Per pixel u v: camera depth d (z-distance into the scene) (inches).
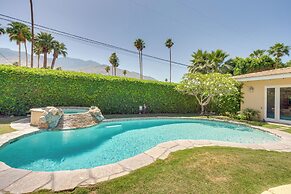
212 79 612.7
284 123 489.4
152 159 190.1
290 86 480.7
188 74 671.8
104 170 161.3
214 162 180.5
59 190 125.9
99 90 579.8
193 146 241.9
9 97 447.5
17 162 224.1
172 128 469.4
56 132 350.3
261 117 556.7
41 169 205.5
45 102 494.3
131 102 637.9
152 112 681.0
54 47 1396.4
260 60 1088.8
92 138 344.5
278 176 152.4
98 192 124.0
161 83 698.2
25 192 122.8
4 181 138.0
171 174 152.5
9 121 391.2
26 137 293.1
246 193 124.6
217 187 132.0
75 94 538.9
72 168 210.1
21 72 462.0
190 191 126.0
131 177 146.6
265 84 550.3
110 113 605.3
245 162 182.4
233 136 389.4
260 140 355.6
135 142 330.3
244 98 622.8
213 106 749.9
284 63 1235.9
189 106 753.0
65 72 531.5
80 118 418.9
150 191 125.3
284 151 232.4
